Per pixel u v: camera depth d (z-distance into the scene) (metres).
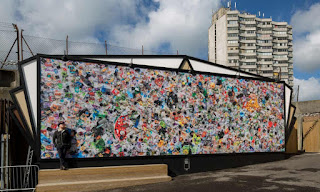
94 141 8.55
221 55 98.12
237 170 10.22
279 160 12.04
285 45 103.19
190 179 8.83
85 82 8.64
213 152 10.50
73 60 8.55
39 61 8.13
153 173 8.77
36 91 8.13
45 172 7.49
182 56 10.68
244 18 98.50
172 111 9.88
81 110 8.48
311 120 16.56
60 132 7.80
